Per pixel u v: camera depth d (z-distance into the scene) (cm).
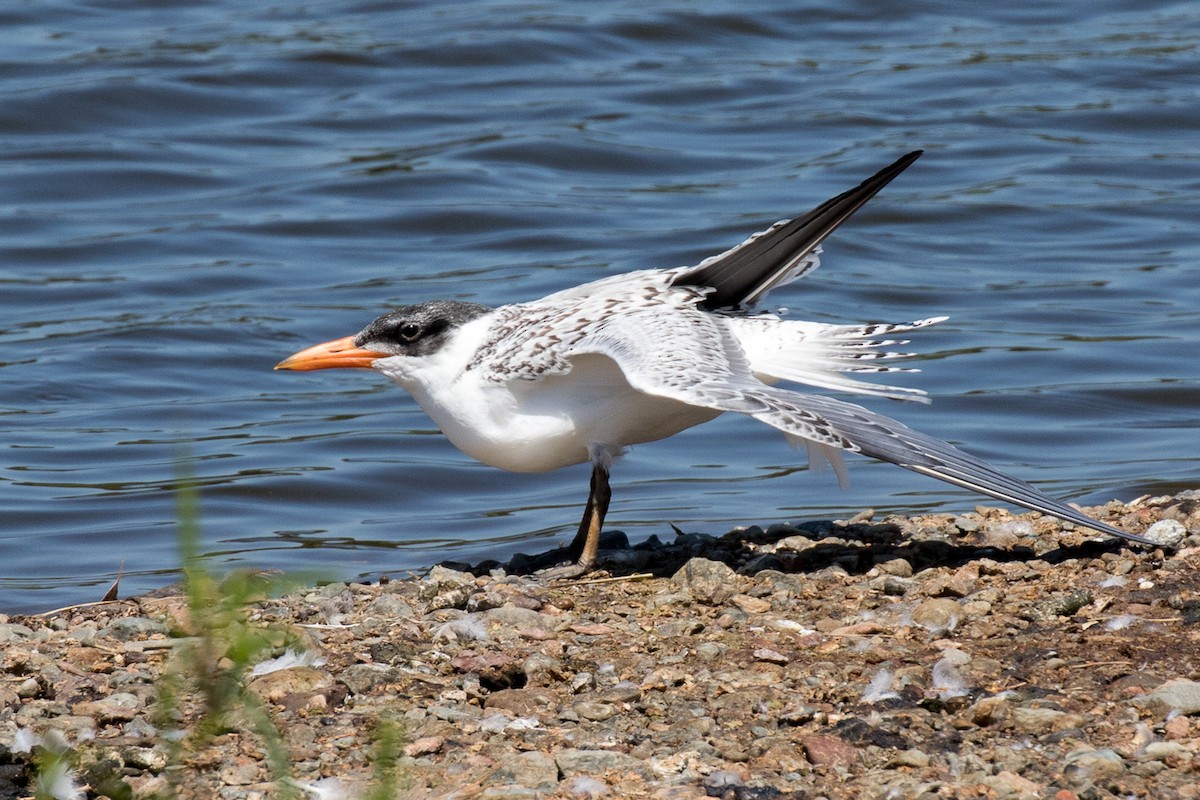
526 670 866
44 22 3036
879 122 2597
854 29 3086
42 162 2452
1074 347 1842
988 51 2939
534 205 2312
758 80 2783
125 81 2684
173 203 2341
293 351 1891
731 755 764
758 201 2291
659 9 3092
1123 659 850
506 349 1052
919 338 1883
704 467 1574
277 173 2438
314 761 776
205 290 2072
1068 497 1421
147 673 879
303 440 1659
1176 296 1991
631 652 898
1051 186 2362
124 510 1473
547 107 2666
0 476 1550
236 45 2892
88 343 1908
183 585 1044
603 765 759
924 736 778
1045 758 749
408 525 1441
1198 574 969
